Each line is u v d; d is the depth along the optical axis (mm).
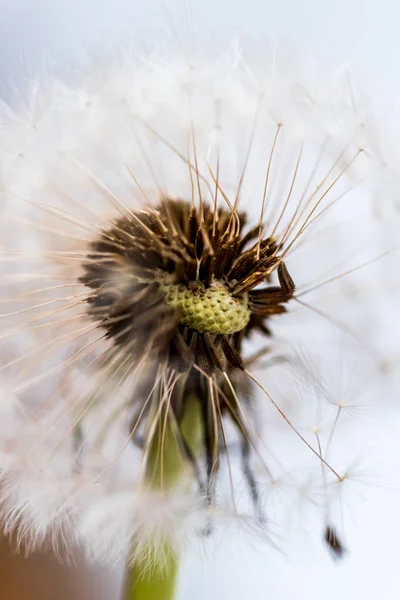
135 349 115
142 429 116
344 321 121
